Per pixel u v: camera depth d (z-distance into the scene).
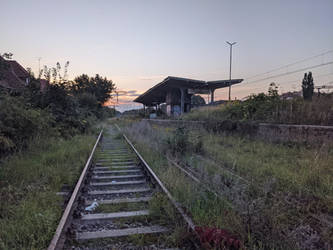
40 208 3.48
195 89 32.91
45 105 12.48
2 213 3.39
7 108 7.26
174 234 2.89
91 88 51.06
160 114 40.78
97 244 2.81
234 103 15.68
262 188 4.13
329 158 6.06
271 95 13.17
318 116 9.11
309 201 3.88
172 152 8.28
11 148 7.04
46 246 2.66
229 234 2.76
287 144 8.55
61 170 5.75
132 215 3.55
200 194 3.98
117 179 5.76
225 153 7.89
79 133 14.40
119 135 16.53
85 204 4.04
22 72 21.75
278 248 2.64
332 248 2.64
